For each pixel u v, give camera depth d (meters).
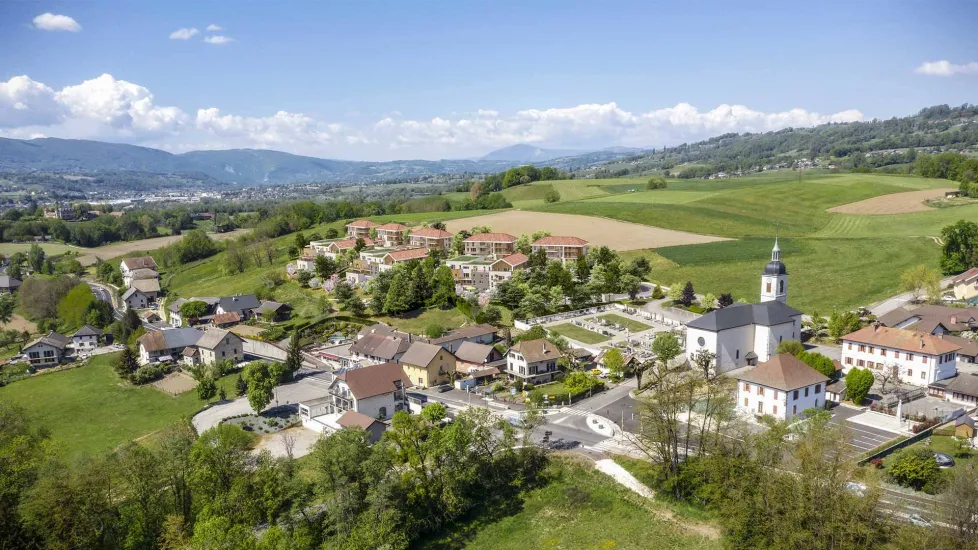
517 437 113.75
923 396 126.81
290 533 87.31
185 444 98.88
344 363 171.38
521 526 92.94
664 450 96.31
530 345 146.12
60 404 159.38
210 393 153.62
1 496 87.00
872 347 140.75
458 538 91.81
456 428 98.50
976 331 155.75
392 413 131.88
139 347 194.25
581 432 116.06
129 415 150.75
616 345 165.88
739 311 150.88
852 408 121.38
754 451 93.19
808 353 135.38
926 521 77.25
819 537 74.38
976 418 111.88
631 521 90.38
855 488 83.75
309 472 105.69
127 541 85.94
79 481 85.56
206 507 88.88
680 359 155.12
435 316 196.88
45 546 83.06
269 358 185.12
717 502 86.88
